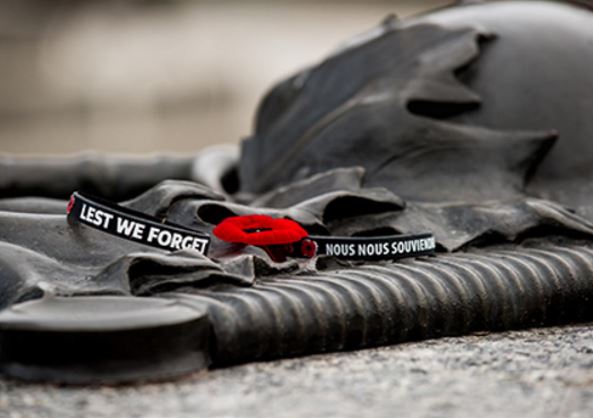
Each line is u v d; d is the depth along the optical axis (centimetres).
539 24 148
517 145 142
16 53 477
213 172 168
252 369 119
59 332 114
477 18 151
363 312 123
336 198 134
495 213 136
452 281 128
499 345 125
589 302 131
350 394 115
